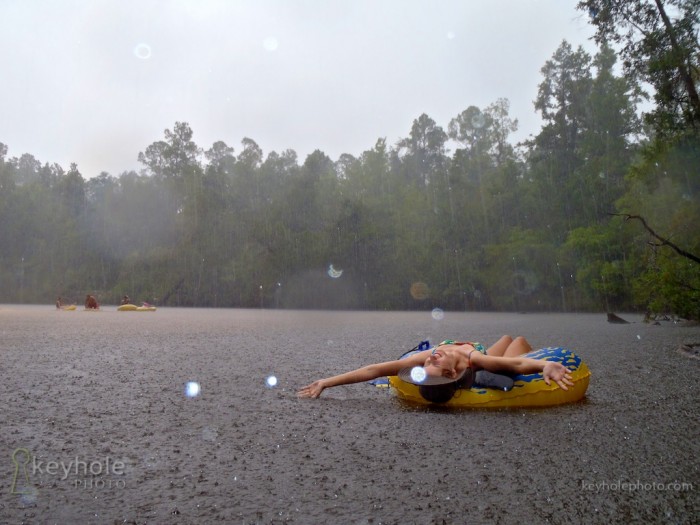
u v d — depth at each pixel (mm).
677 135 12438
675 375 5844
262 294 49469
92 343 9820
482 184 49594
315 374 5992
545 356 4531
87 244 58781
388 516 2078
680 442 3150
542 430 3461
